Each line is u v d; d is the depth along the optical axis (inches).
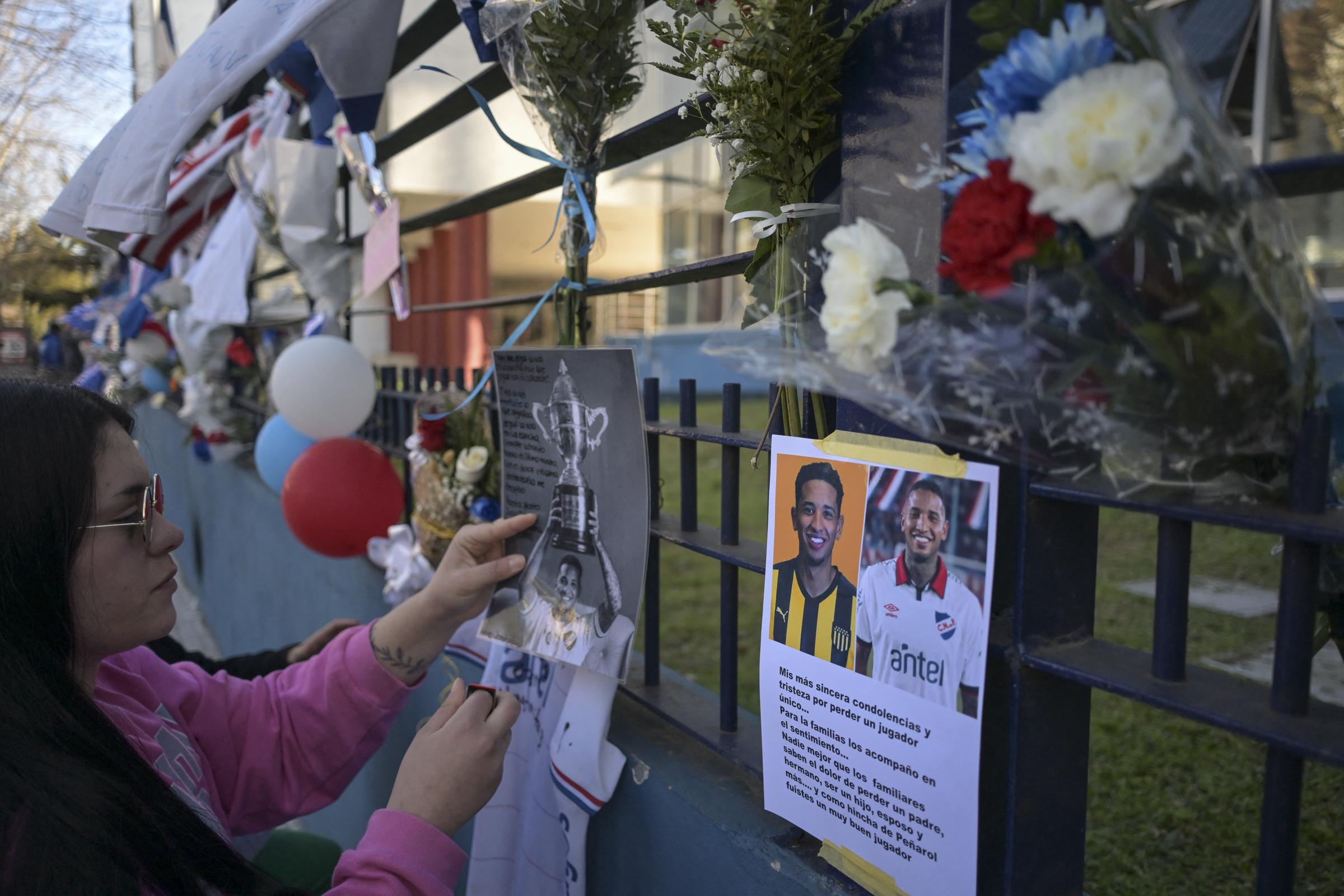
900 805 35.5
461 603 56.3
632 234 725.3
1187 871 80.1
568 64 53.1
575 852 54.9
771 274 36.0
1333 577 32.6
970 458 32.5
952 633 33.0
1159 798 92.5
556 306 60.6
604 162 61.7
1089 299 24.3
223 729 55.4
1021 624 33.5
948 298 26.3
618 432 49.9
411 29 88.4
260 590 168.2
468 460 73.7
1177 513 27.8
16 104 308.2
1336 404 28.6
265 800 56.2
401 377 123.4
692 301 600.1
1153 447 26.1
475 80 78.7
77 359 482.0
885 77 33.6
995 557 32.7
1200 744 103.5
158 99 57.7
